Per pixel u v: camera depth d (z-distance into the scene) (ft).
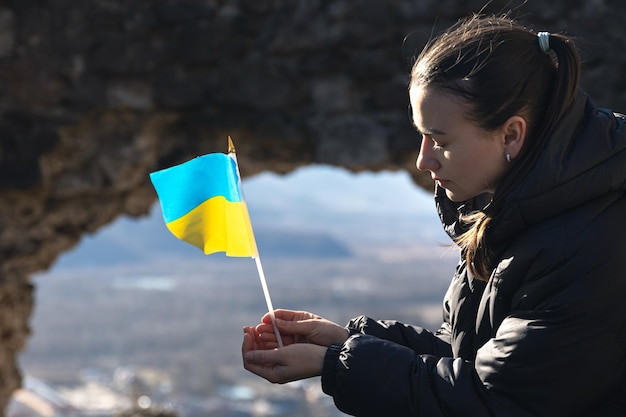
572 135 5.29
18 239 28.63
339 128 28.04
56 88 27.84
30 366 479.82
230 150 6.29
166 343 540.93
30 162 27.66
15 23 27.53
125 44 27.94
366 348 5.65
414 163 28.53
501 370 5.34
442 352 6.69
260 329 6.68
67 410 361.30
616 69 25.86
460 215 6.11
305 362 5.95
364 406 5.60
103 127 28.60
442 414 5.43
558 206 5.28
